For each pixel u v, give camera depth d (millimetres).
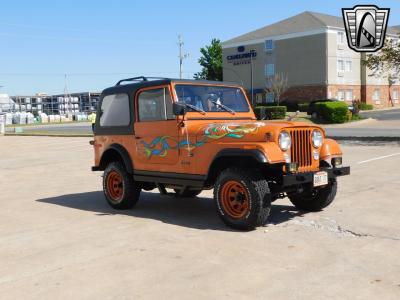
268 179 6387
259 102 59281
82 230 6590
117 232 6375
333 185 6945
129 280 4562
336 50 54188
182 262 5016
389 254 5031
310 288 4188
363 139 19422
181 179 6844
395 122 32438
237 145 6055
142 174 7414
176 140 6844
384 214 6809
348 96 56438
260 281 4395
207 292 4188
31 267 5078
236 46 61469
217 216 7145
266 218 6117
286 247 5391
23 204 8859
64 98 89438
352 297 3967
